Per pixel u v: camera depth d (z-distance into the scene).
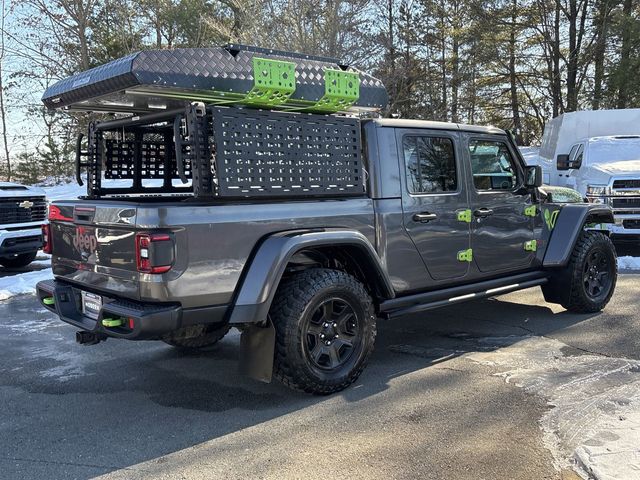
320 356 4.07
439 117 29.89
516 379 4.28
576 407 3.70
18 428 3.69
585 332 5.53
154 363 5.01
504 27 28.73
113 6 23.47
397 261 4.58
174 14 25.89
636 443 3.16
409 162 4.69
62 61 23.89
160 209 3.44
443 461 3.09
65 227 4.26
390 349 5.18
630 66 25.08
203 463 3.17
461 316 6.31
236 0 20.33
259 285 3.70
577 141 13.36
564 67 29.50
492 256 5.34
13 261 10.38
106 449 3.38
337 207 4.23
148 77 3.39
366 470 3.02
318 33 19.78
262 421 3.71
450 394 4.04
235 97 3.76
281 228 3.93
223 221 3.66
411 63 28.33
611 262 6.33
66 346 5.57
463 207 5.04
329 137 4.15
